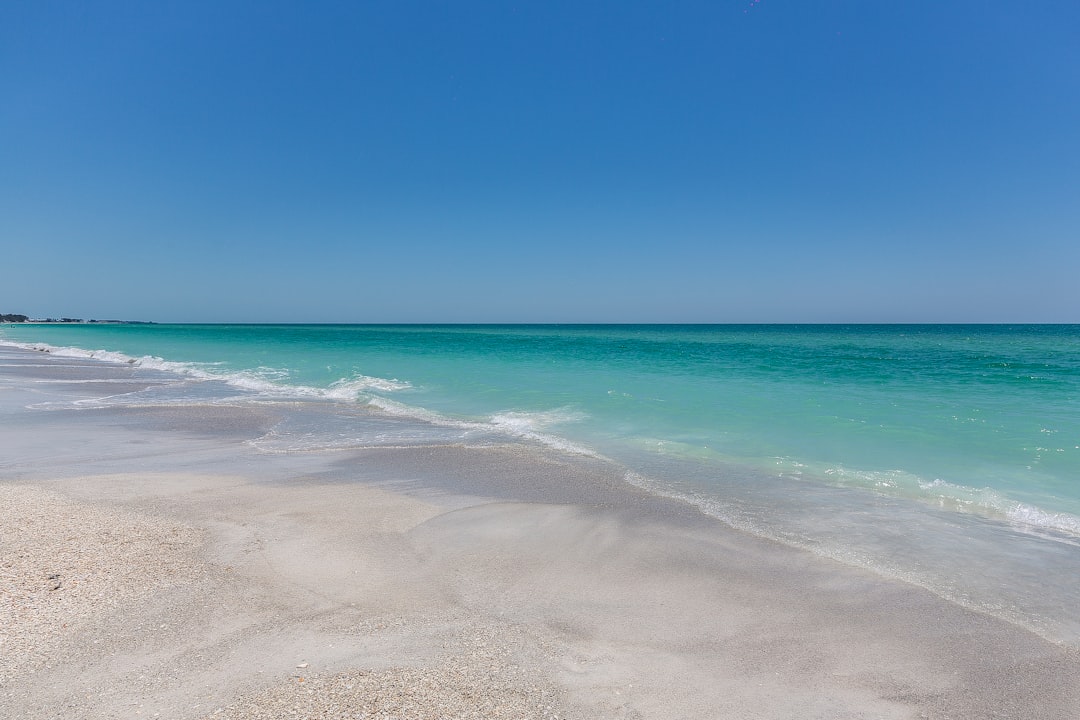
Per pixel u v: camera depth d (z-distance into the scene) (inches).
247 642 160.6
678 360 1232.2
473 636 169.0
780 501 299.3
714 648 166.4
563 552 235.8
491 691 141.8
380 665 151.7
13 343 2171.5
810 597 197.9
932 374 873.5
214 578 200.7
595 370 989.8
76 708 130.1
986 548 238.4
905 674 155.4
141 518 262.8
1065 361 1131.3
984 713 140.3
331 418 553.3
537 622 178.9
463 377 888.9
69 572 200.2
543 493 316.8
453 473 358.6
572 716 133.6
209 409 604.1
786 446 415.8
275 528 255.6
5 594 180.9
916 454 387.5
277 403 649.0
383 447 430.9
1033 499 295.7
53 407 612.7
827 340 2559.1
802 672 155.4
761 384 759.7
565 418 538.9
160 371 1044.5
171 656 152.0
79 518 260.1
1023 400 597.3
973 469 350.3
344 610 182.5
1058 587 205.0
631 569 219.8
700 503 297.1
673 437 451.2
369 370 1019.3
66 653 151.2
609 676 151.1
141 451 416.5
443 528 262.1
